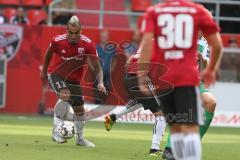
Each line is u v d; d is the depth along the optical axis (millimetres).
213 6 70625
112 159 30094
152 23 20766
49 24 66875
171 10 20844
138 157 31344
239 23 70188
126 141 40688
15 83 61219
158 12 20875
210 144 41344
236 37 63156
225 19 68625
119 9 73688
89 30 59812
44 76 35562
